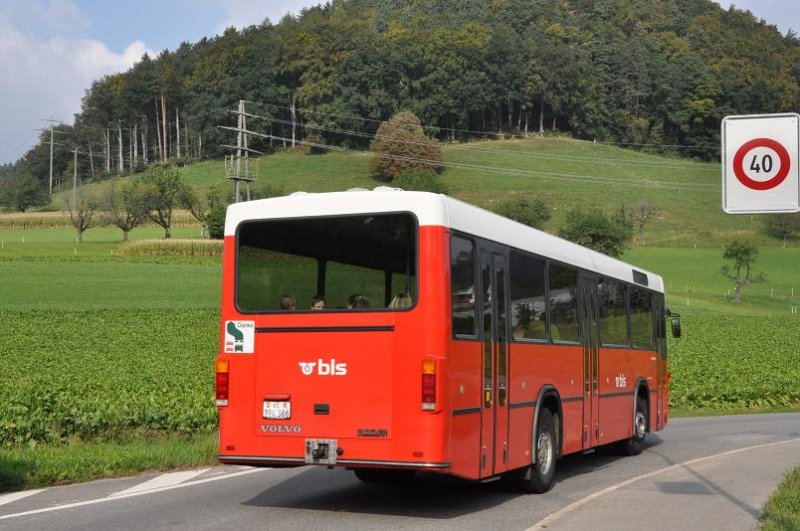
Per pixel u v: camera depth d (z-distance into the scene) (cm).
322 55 18000
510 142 18250
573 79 19075
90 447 1550
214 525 958
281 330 1050
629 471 1512
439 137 18588
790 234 12388
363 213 1032
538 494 1235
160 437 1695
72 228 11881
